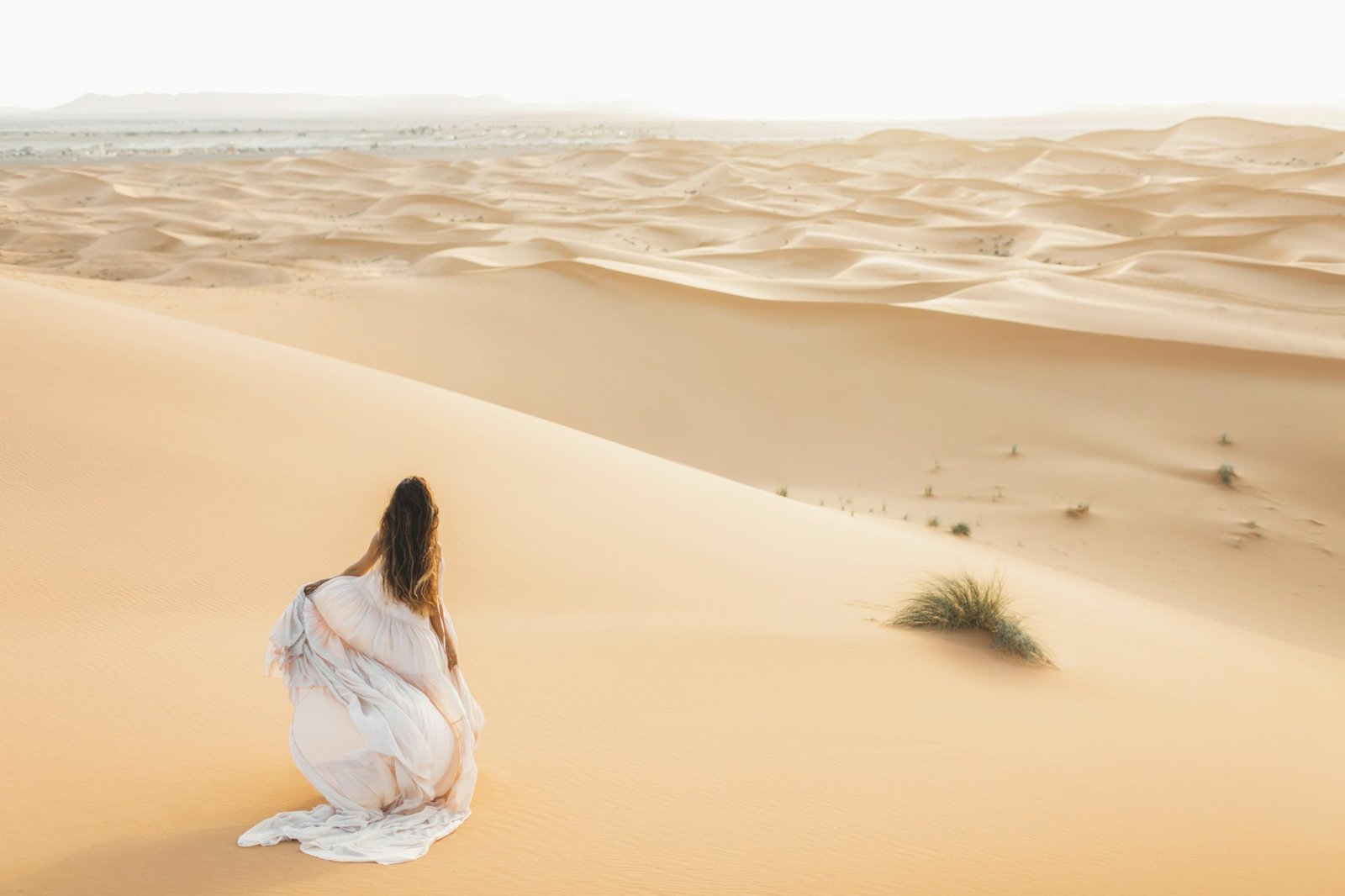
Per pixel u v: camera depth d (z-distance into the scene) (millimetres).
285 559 8359
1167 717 7734
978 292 41906
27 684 5258
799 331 36500
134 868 3510
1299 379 29531
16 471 9289
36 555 7590
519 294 40562
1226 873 4777
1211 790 6098
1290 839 5477
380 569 4004
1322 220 72375
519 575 8852
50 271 62938
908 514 23109
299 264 67250
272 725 5070
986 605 9031
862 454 28531
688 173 159750
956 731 6301
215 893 3363
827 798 4930
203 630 6516
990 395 30844
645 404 32250
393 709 3900
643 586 9094
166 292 42750
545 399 32438
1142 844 4957
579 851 4008
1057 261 71125
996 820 4945
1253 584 19703
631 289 40562
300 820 3871
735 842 4285
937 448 28266
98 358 13688
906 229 86312
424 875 3625
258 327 35562
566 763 4980
